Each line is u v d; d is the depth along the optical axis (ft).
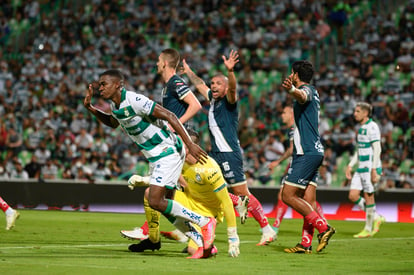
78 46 262.67
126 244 86.38
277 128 210.59
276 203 170.30
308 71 80.53
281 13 258.78
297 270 60.44
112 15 273.95
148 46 258.78
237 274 55.47
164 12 273.13
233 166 89.04
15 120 229.86
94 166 199.31
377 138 117.39
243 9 264.72
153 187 67.21
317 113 79.66
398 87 224.74
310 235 79.82
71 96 237.66
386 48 240.53
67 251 74.02
